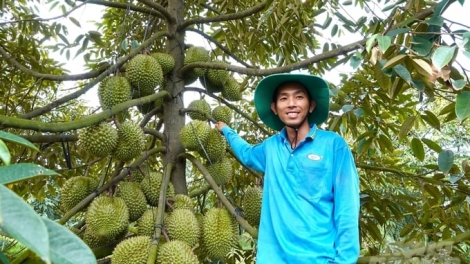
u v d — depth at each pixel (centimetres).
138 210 238
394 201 326
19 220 55
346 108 282
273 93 242
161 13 298
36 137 214
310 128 235
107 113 217
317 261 196
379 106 343
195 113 294
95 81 241
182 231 223
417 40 192
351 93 314
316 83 227
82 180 242
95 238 224
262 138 404
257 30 371
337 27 338
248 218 265
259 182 280
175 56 303
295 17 364
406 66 201
